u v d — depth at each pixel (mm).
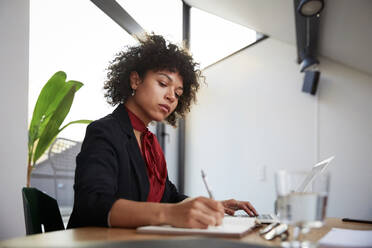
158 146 1218
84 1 2320
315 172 494
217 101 3828
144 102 1130
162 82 1138
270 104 3633
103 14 2551
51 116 1658
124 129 1022
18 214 1515
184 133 3863
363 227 879
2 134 1465
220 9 3471
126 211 707
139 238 580
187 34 3984
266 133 3611
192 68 1335
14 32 1545
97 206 730
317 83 3322
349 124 3359
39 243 517
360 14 2102
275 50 3676
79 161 873
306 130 3480
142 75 1150
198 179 3777
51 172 2014
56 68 2062
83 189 778
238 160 3676
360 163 3289
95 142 904
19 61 1566
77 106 2248
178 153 3797
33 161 1677
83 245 469
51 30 2020
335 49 3014
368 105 3330
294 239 578
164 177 1179
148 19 3252
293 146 3504
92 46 2418
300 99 3535
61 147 2104
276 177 507
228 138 3744
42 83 1946
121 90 1209
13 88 1529
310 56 3150
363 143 3303
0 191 1436
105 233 639
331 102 3428
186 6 4020
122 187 935
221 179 3707
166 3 3619
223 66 3850
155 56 1140
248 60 3766
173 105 1167
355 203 3250
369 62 2969
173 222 676
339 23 2369
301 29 2645
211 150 3783
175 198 1267
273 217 977
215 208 695
